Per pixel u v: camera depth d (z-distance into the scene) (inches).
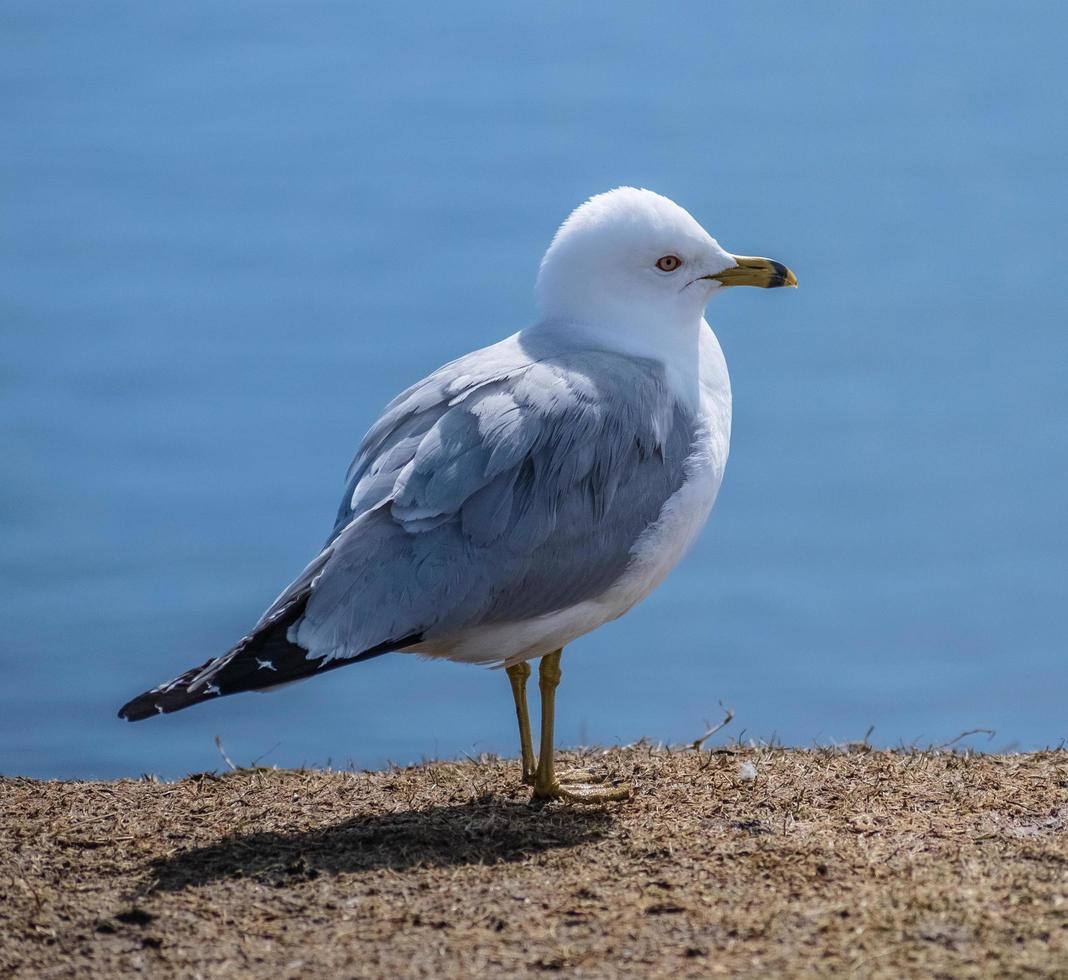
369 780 535.8
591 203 550.9
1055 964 336.2
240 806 499.5
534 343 523.8
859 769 526.0
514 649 486.3
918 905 374.3
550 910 386.0
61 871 434.0
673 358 530.0
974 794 487.5
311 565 462.3
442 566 458.3
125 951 373.7
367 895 404.8
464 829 462.9
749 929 365.1
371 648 450.3
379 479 471.5
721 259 542.6
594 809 487.5
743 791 499.5
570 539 477.1
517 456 469.1
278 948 370.9
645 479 494.3
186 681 445.7
